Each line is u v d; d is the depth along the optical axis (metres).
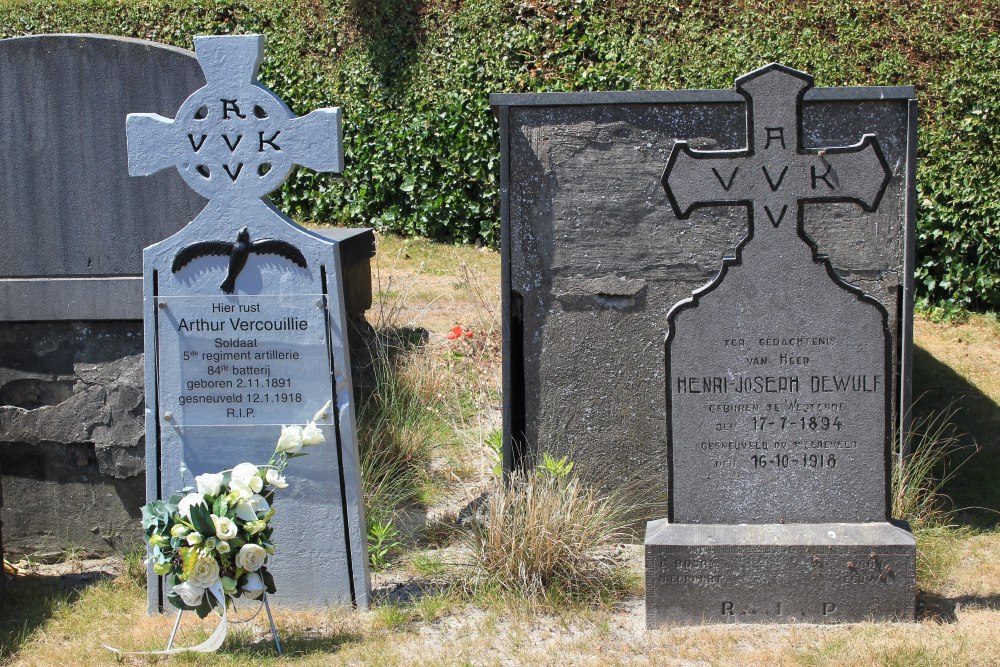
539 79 11.62
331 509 4.67
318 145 4.54
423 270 10.50
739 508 4.46
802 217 4.33
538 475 5.17
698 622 4.41
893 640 4.11
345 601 4.70
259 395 4.66
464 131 11.39
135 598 4.90
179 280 4.64
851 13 10.28
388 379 6.77
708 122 5.16
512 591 4.65
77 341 5.23
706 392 4.43
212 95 4.57
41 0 16.84
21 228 5.14
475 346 7.91
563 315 5.36
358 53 13.48
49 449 5.34
